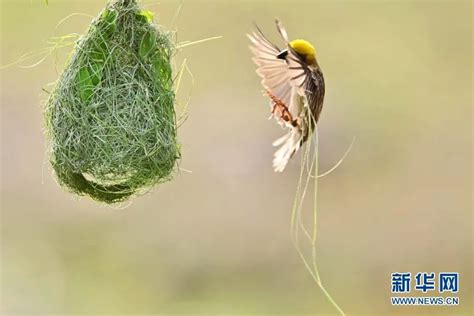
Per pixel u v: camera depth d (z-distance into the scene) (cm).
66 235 1223
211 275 1191
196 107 1316
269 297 1175
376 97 1377
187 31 1348
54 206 1252
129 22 576
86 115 570
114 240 1223
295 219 1235
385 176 1295
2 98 1305
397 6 1484
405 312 1144
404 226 1240
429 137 1339
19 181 1265
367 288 1173
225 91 1338
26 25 1339
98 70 570
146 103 573
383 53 1434
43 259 1191
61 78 586
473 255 1201
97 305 1130
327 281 1184
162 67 588
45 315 1126
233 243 1223
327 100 1370
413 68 1425
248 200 1251
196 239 1222
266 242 1226
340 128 1337
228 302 1144
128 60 575
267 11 1415
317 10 1453
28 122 1299
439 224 1242
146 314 1139
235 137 1303
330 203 1258
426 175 1291
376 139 1329
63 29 1316
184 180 1268
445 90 1395
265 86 532
